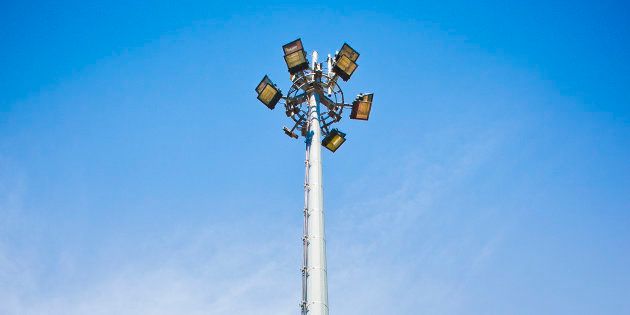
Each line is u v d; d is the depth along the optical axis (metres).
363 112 17.95
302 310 11.96
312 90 17.47
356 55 17.88
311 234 13.20
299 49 17.27
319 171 14.88
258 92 17.47
